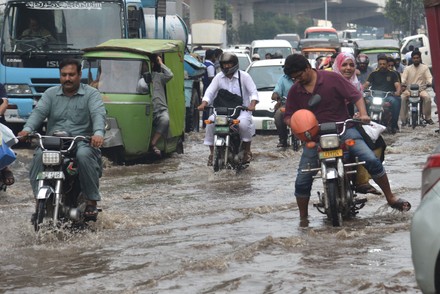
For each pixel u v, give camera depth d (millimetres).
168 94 19859
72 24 23250
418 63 28219
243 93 16719
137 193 14188
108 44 20125
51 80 23062
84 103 11031
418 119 27766
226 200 13297
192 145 23656
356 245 9586
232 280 8109
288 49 51531
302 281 8023
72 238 10430
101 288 8031
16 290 8031
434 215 6441
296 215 11875
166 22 28375
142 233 10734
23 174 17641
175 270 8633
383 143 11539
